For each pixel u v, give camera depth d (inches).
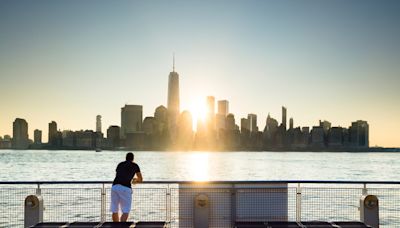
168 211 403.5
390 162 7416.3
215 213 398.0
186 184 401.1
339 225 358.6
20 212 674.8
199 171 3932.1
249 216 397.7
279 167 4950.8
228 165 5457.7
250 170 4210.1
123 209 406.3
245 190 398.6
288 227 352.8
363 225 358.3
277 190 400.2
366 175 3582.7
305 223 366.0
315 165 5664.4
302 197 403.2
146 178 2967.5
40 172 3587.6
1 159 7352.4
